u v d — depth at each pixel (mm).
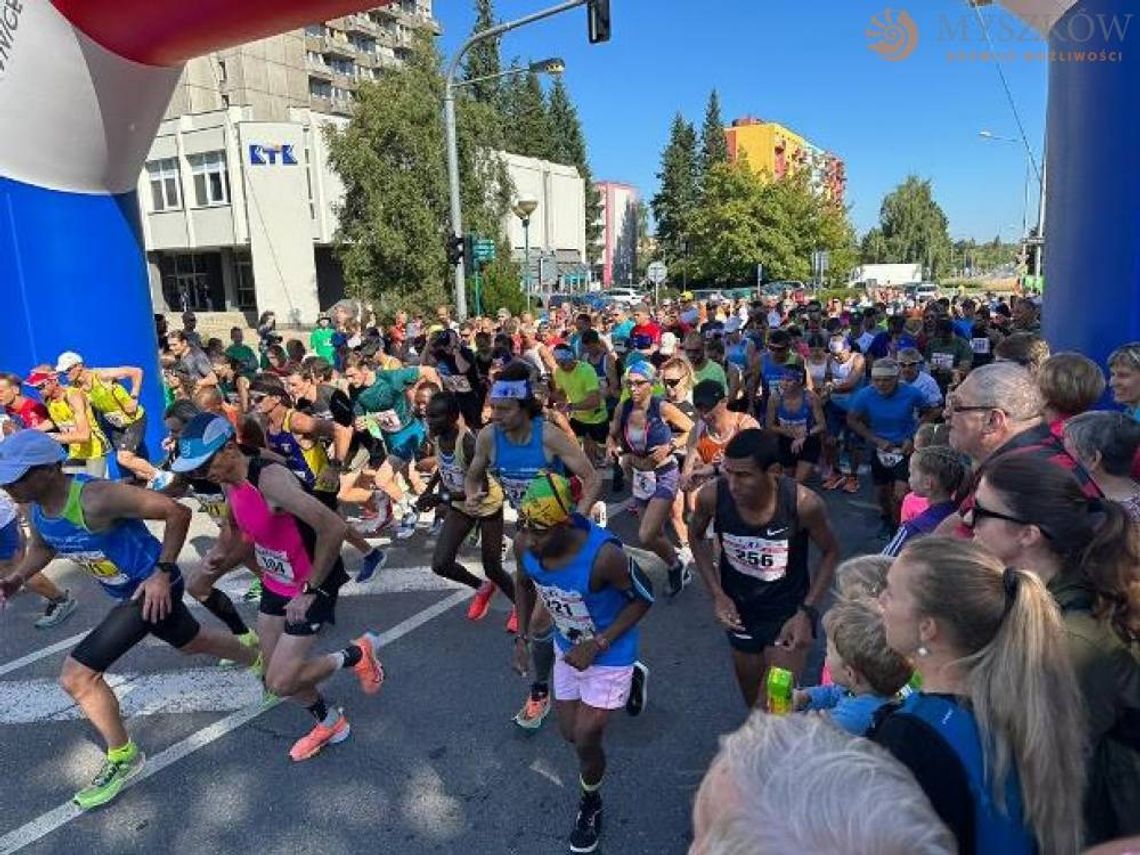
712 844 1037
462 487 5121
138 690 4590
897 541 3277
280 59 58188
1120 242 5680
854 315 19469
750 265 56594
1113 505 2025
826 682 2971
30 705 4488
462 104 31172
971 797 1444
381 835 3322
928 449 3301
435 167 29906
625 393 5672
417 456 7594
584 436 8883
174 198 39875
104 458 8258
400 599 5875
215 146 38188
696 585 6027
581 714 3121
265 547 3846
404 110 29531
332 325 16375
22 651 5238
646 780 3619
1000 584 1574
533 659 3951
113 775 3604
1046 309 7188
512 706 4316
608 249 83812
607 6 12812
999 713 1471
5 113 8094
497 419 4434
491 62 72938
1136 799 1717
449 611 5629
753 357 10102
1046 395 3645
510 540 7141
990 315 15883
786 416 7125
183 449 3541
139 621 3629
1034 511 2014
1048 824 1436
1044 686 1471
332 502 6020
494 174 32344
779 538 3189
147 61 8539
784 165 100438
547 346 13344
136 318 9617
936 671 1618
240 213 38375
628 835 3264
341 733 3980
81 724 4270
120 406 8523
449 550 5203
